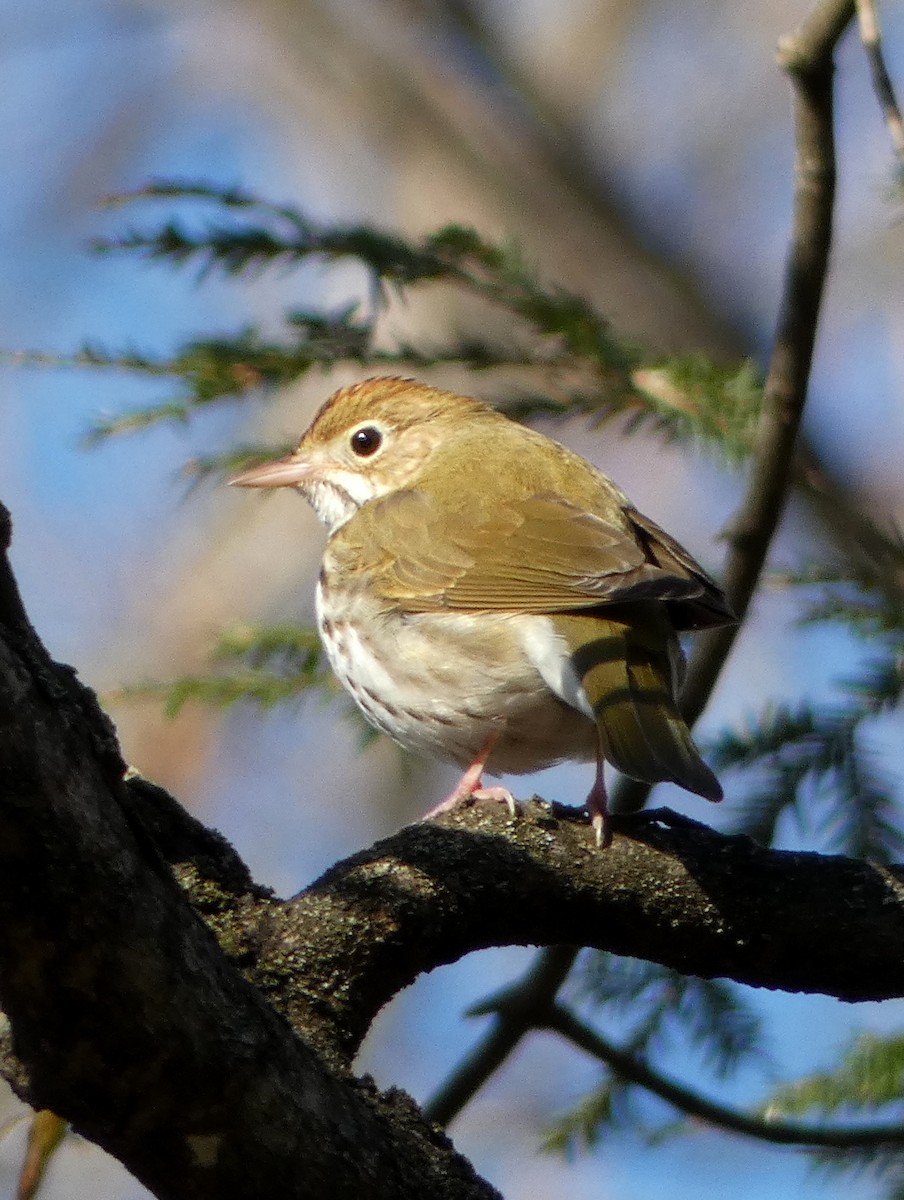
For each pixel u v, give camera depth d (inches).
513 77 829.2
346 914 299.6
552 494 450.0
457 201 816.9
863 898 321.1
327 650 430.9
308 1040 284.5
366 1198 261.6
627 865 321.4
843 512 404.8
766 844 367.2
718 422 400.2
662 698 372.8
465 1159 277.9
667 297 781.3
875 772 371.9
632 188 818.2
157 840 301.0
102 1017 242.7
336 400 520.1
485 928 314.8
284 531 748.6
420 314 682.2
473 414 508.4
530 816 324.5
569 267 798.5
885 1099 372.8
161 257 389.4
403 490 467.5
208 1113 251.9
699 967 327.9
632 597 381.4
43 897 234.1
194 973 246.8
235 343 386.0
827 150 376.2
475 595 415.2
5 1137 351.6
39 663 238.1
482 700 413.1
